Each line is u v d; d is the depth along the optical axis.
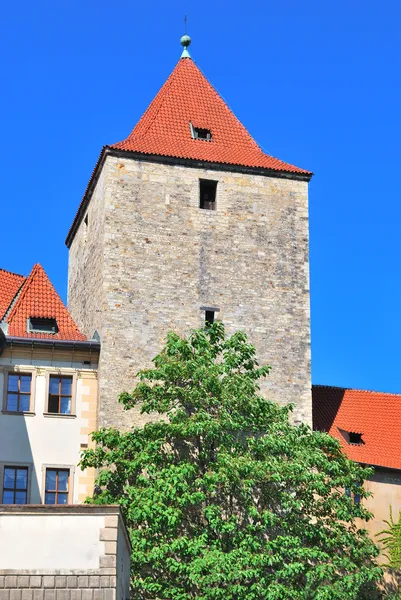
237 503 37.25
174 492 35.06
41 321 41.97
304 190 46.09
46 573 24.28
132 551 34.25
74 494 38.94
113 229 43.09
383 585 42.97
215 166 45.06
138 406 40.50
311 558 36.00
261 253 44.66
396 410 47.41
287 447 36.84
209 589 33.50
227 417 36.75
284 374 43.44
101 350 41.25
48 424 39.69
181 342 38.91
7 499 38.50
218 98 49.38
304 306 44.56
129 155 44.06
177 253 43.56
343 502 37.50
